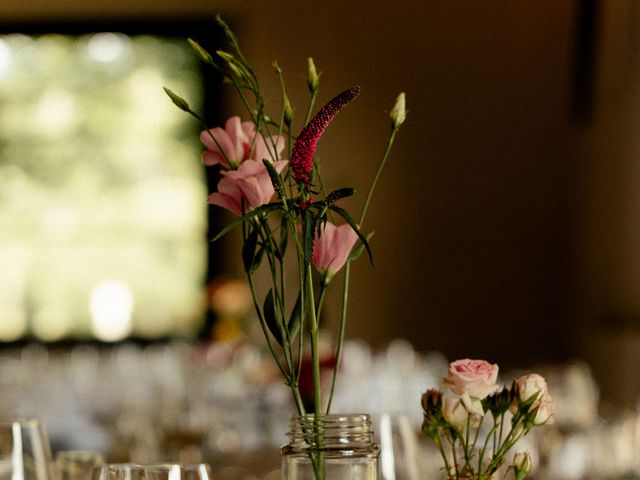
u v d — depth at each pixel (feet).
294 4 31.86
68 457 6.22
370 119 31.86
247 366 20.75
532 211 31.76
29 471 5.76
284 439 15.75
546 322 31.65
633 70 25.36
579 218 30.32
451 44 31.94
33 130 32.73
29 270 32.73
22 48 32.65
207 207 32.65
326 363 13.79
